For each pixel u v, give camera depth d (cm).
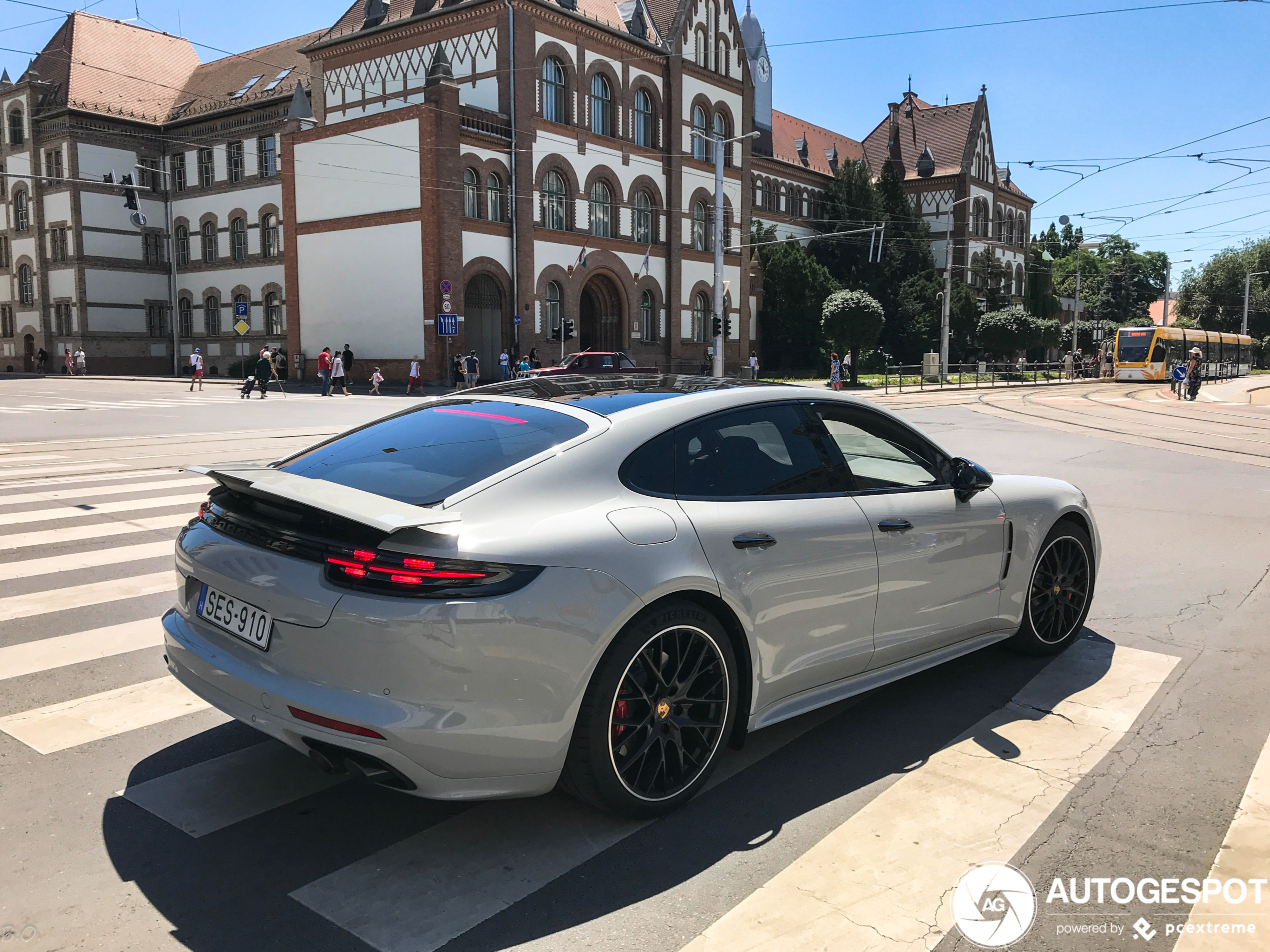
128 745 379
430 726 271
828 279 5612
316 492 302
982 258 6819
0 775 350
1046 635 494
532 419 352
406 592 272
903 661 412
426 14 3753
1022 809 331
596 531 303
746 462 359
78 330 4844
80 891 276
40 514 863
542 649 284
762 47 6100
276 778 351
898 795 342
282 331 4559
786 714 360
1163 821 323
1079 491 512
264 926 261
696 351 4525
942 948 254
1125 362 4891
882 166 7406
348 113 4031
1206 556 750
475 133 3497
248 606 307
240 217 4675
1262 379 5459
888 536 387
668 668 321
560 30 3753
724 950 252
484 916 266
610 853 301
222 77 4975
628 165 4122
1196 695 443
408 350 3581
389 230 3581
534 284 3725
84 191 4803
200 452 1398
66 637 512
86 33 4947
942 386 4597
